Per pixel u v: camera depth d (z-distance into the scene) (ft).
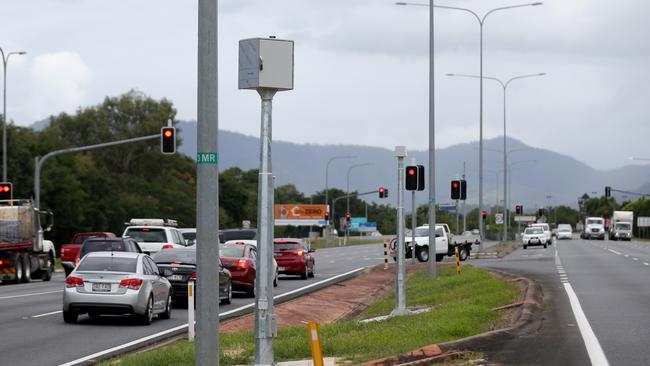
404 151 92.32
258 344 48.19
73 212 352.08
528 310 82.99
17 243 165.99
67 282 89.20
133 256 91.97
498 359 55.77
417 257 219.41
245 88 47.47
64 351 70.03
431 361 54.90
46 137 426.51
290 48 47.47
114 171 479.00
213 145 42.32
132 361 59.36
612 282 125.18
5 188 184.14
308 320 100.01
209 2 42.37
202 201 42.19
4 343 74.79
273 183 48.52
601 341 64.03
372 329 74.95
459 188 162.50
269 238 48.24
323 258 269.64
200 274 42.16
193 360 58.59
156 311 92.89
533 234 318.65
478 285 118.93
